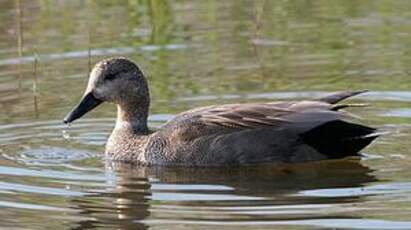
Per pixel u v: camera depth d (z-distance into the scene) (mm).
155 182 14734
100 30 21500
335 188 14180
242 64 19594
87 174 15102
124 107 16344
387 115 17047
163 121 17109
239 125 15547
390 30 21109
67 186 14508
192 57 20062
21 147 16266
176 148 15625
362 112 17203
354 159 15414
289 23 21781
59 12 22609
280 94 18031
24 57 20250
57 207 13664
